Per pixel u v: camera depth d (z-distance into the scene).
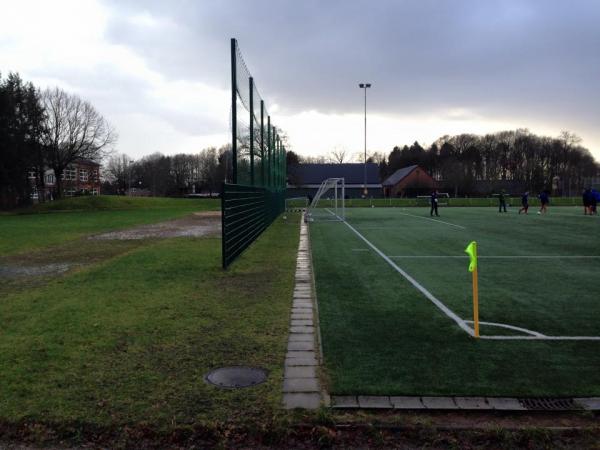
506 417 3.55
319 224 24.34
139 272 9.66
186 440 3.28
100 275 9.33
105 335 5.42
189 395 3.85
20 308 6.69
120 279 8.91
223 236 9.98
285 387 4.01
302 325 5.89
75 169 81.56
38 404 3.69
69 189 78.31
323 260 11.64
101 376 4.23
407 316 6.36
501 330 5.70
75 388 3.98
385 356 4.77
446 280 9.02
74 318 6.13
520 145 99.88
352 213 35.78
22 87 49.03
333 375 4.24
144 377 4.21
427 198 54.56
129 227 23.22
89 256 12.57
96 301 7.11
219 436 3.29
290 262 11.11
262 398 3.80
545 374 4.29
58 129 54.81
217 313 6.42
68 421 3.43
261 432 3.31
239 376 4.25
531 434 3.28
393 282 8.81
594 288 8.23
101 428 3.36
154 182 91.38
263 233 19.12
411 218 29.14
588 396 3.83
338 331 5.66
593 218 27.94
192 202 53.59
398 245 14.85
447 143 112.25
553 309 6.74
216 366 4.50
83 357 4.71
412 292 7.93
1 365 4.49
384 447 3.20
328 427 3.38
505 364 4.54
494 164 102.50
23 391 3.92
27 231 20.94
